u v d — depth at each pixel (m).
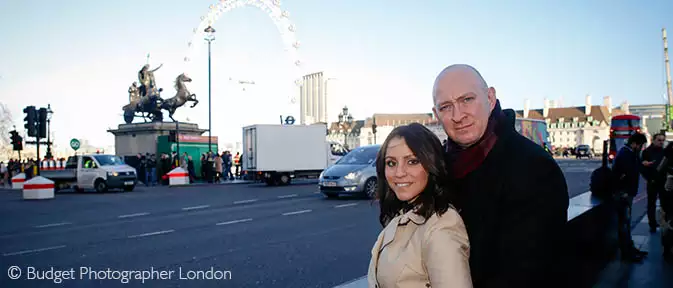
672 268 5.64
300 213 12.07
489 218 1.76
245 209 13.38
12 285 5.83
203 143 32.19
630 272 5.43
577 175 26.67
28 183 18.64
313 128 24.77
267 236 8.83
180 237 8.90
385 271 1.82
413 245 1.77
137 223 11.00
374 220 10.62
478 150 1.90
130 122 37.44
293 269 6.37
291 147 24.30
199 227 10.10
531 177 1.71
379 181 2.09
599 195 5.65
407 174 1.87
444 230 1.71
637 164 6.27
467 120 1.89
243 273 6.20
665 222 6.18
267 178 24.06
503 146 1.85
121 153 36.62
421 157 1.83
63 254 7.57
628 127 31.22
